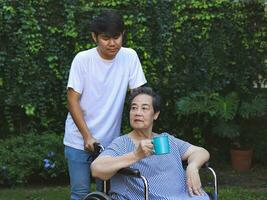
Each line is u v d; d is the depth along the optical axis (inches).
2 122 274.7
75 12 263.6
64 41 266.5
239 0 277.0
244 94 283.7
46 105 271.3
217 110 261.3
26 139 256.8
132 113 134.5
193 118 285.6
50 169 244.2
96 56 140.3
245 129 286.2
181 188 135.1
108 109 142.3
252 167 282.0
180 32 275.0
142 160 132.4
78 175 143.9
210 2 273.3
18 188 242.4
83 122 139.8
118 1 266.7
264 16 279.9
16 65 263.4
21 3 259.8
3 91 265.3
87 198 128.5
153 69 274.5
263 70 284.5
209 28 276.7
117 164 124.3
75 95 140.7
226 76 280.1
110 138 144.3
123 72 143.6
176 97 279.9
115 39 135.9
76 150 143.3
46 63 266.5
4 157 244.1
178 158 138.8
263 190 239.8
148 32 271.3
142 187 130.6
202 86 279.4
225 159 289.9
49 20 264.1
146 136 136.5
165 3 271.1
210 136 290.7
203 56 278.1
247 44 281.1
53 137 256.8
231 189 238.5
